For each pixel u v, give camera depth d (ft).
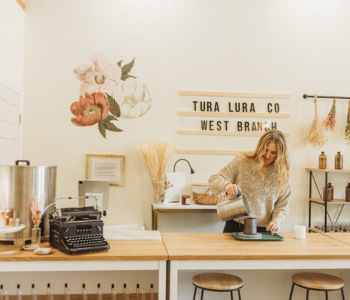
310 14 12.91
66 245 6.51
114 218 12.10
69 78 12.01
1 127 9.99
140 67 12.28
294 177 12.76
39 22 11.93
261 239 7.85
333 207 12.89
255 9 12.68
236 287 7.34
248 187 8.57
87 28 12.10
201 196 11.16
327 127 12.64
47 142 11.91
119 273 10.46
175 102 12.37
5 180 6.92
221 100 12.55
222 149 12.52
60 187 11.94
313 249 7.18
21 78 11.70
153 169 11.58
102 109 12.12
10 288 9.98
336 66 12.96
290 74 12.80
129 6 12.28
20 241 6.85
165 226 12.15
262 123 12.66
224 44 12.56
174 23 12.41
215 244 7.46
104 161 12.06
